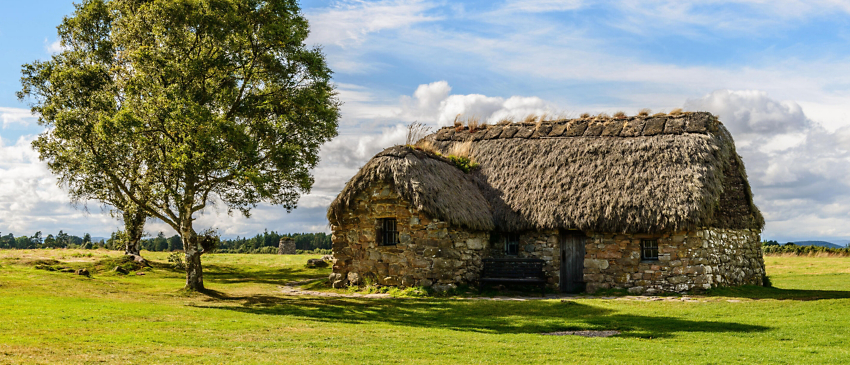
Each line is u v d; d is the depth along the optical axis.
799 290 20.67
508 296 20.20
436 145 27.50
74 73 24.61
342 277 22.36
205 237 22.14
